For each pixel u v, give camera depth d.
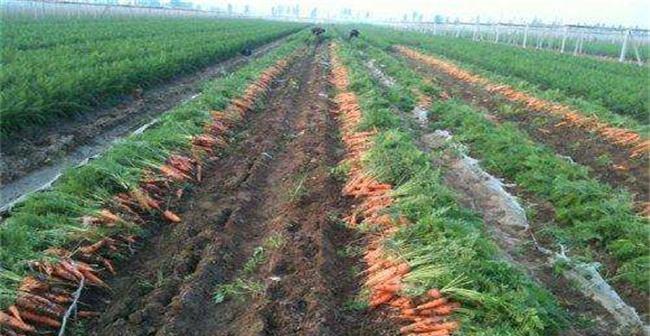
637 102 18.20
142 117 15.51
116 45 22.50
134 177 9.25
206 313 6.67
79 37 25.58
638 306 7.45
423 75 26.61
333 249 7.95
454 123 15.66
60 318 6.44
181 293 6.75
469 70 25.89
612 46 52.19
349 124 14.06
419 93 19.45
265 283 7.12
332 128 14.45
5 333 5.85
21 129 11.94
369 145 11.67
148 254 8.02
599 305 7.49
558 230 9.16
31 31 26.44
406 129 14.40
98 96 15.11
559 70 25.25
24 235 7.05
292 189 10.01
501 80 22.41
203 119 13.04
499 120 17.55
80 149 12.41
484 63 29.72
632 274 7.79
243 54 33.38
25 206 8.05
